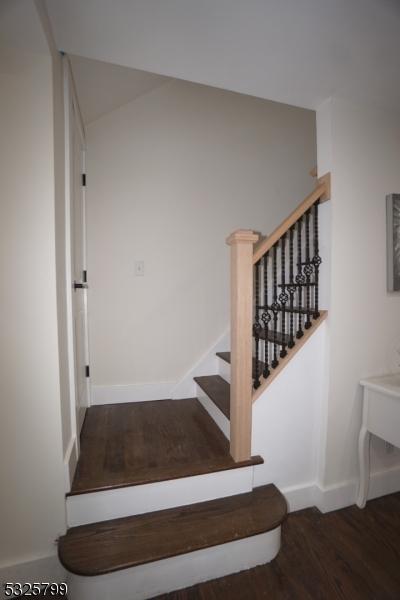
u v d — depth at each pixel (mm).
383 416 1471
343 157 1522
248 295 1437
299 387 1565
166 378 2311
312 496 1628
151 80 1996
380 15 1048
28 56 1099
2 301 1111
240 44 1179
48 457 1181
